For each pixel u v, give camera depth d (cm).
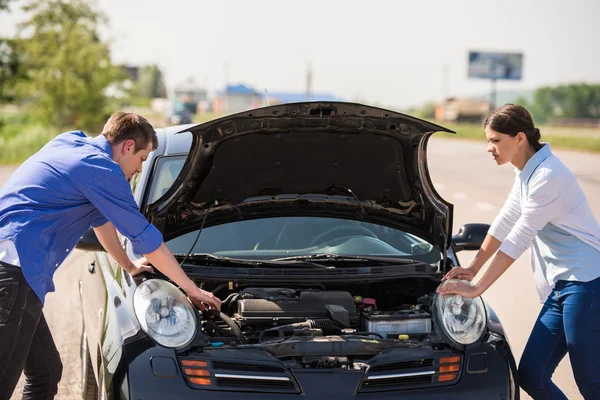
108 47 3803
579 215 350
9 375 320
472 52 7781
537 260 371
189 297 356
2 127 3456
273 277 374
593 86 11194
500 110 356
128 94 3966
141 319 318
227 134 366
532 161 355
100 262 423
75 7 3797
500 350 335
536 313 646
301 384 307
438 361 322
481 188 1557
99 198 321
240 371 307
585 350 347
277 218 430
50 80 3603
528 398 455
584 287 346
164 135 517
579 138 3812
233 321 340
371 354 329
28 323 319
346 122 372
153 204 384
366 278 377
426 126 361
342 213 434
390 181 411
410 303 407
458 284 352
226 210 418
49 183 319
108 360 312
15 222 316
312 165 404
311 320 346
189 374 304
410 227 430
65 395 465
